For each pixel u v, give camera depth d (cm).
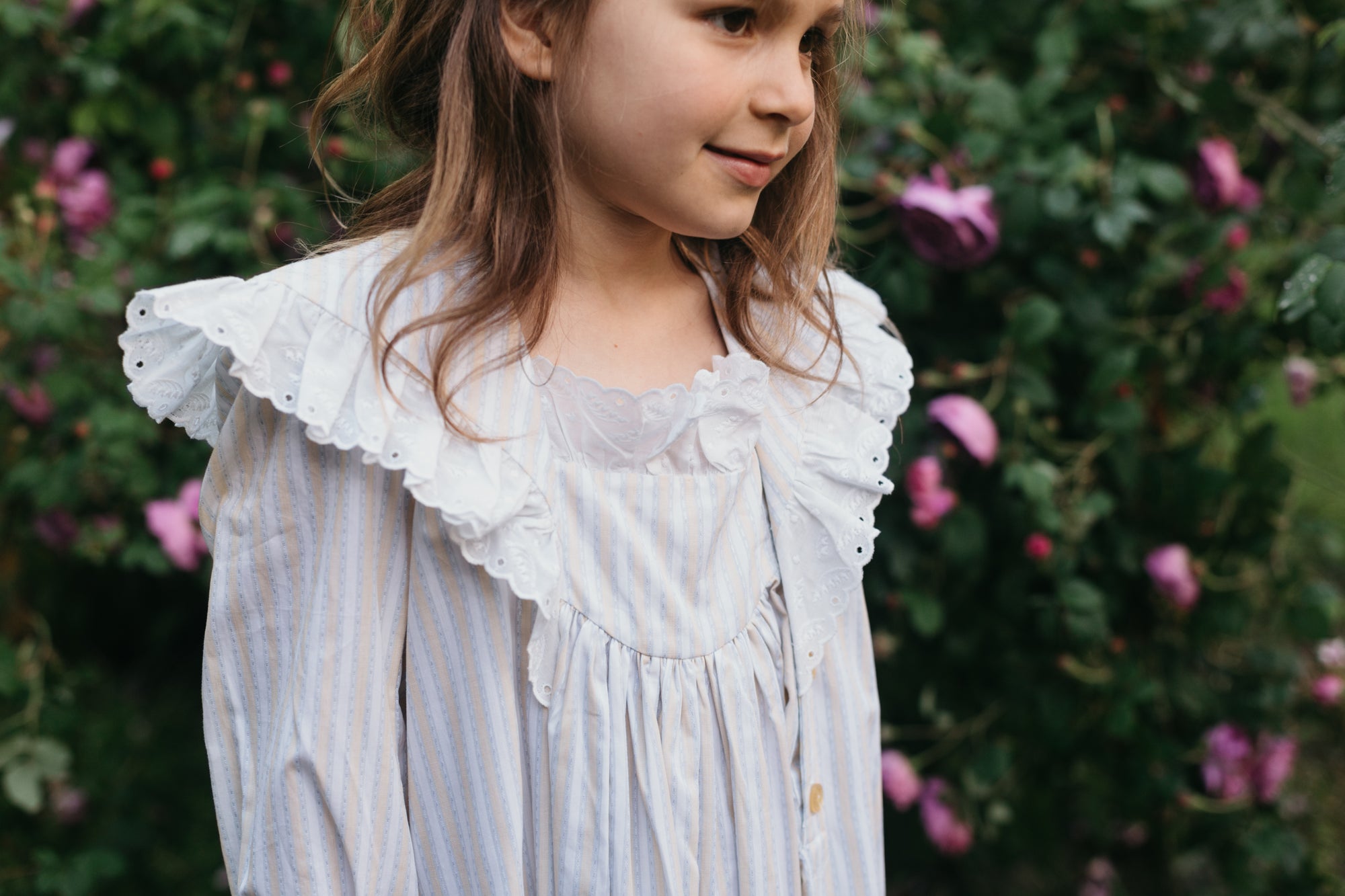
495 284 88
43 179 197
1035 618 185
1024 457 174
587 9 81
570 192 92
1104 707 185
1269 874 205
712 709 94
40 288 181
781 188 104
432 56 95
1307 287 121
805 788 100
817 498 100
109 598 261
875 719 108
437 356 85
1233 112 182
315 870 83
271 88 199
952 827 186
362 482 86
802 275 104
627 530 91
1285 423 345
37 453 200
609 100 82
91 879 195
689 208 84
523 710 90
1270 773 194
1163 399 194
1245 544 191
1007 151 172
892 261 173
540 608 85
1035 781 200
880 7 184
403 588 88
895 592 179
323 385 82
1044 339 173
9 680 194
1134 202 168
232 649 88
